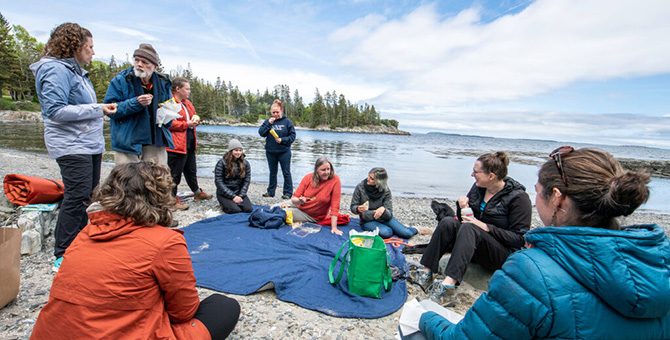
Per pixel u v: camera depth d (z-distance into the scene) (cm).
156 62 437
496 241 330
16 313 267
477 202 368
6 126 3002
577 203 139
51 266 352
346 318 292
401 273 371
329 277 347
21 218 378
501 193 344
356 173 1438
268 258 392
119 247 163
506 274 142
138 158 464
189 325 196
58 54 328
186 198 694
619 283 115
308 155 2044
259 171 1334
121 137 433
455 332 163
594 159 141
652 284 113
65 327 156
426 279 348
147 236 169
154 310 174
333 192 519
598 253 122
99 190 171
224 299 224
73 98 339
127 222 169
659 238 123
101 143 368
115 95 428
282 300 314
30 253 376
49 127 328
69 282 157
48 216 407
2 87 5459
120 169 175
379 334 272
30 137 2111
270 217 517
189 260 186
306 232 502
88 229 170
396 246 474
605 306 123
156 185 178
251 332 264
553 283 127
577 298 124
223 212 609
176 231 189
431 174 1566
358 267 320
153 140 478
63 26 327
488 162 339
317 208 541
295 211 547
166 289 176
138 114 441
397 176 1453
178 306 187
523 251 144
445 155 2852
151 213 171
